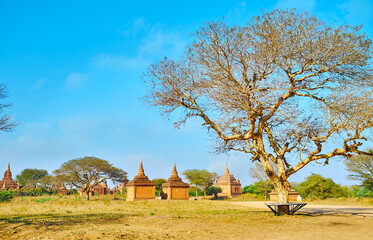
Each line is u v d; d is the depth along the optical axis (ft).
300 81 55.36
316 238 31.96
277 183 56.80
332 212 63.26
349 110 49.11
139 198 142.10
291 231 36.96
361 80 50.62
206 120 58.18
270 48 50.34
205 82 54.34
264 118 56.49
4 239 31.65
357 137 49.29
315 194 172.04
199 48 54.29
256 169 204.85
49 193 285.43
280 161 57.52
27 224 41.14
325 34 49.90
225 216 54.85
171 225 42.73
